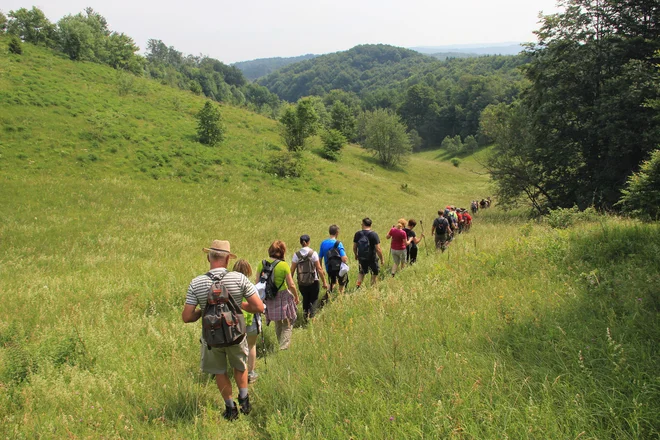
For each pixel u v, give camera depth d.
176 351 5.46
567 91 20.58
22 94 32.41
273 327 6.55
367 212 27.97
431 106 143.50
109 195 22.69
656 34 18.78
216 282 3.69
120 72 50.16
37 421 3.64
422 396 3.23
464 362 3.70
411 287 6.96
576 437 2.46
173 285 9.19
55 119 30.44
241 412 3.77
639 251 6.58
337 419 3.21
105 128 31.11
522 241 8.70
